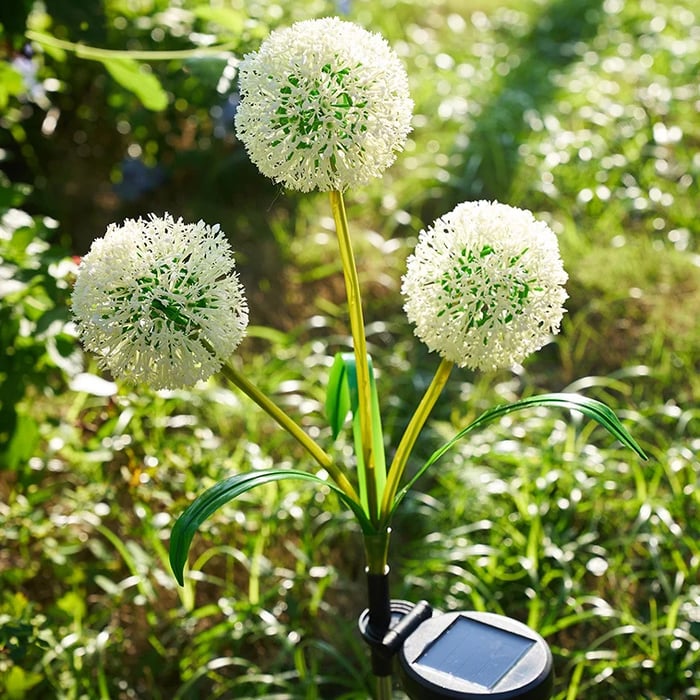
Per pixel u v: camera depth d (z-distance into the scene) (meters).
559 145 4.66
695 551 2.65
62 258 2.52
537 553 2.68
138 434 2.88
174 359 1.26
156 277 1.27
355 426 1.58
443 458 3.04
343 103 1.28
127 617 2.65
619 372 3.37
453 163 4.57
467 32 6.08
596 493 2.87
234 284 1.30
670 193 4.39
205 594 2.75
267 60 1.30
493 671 1.47
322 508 2.90
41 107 3.90
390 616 1.60
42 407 3.31
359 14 5.83
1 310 2.56
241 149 4.35
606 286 3.83
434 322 1.33
